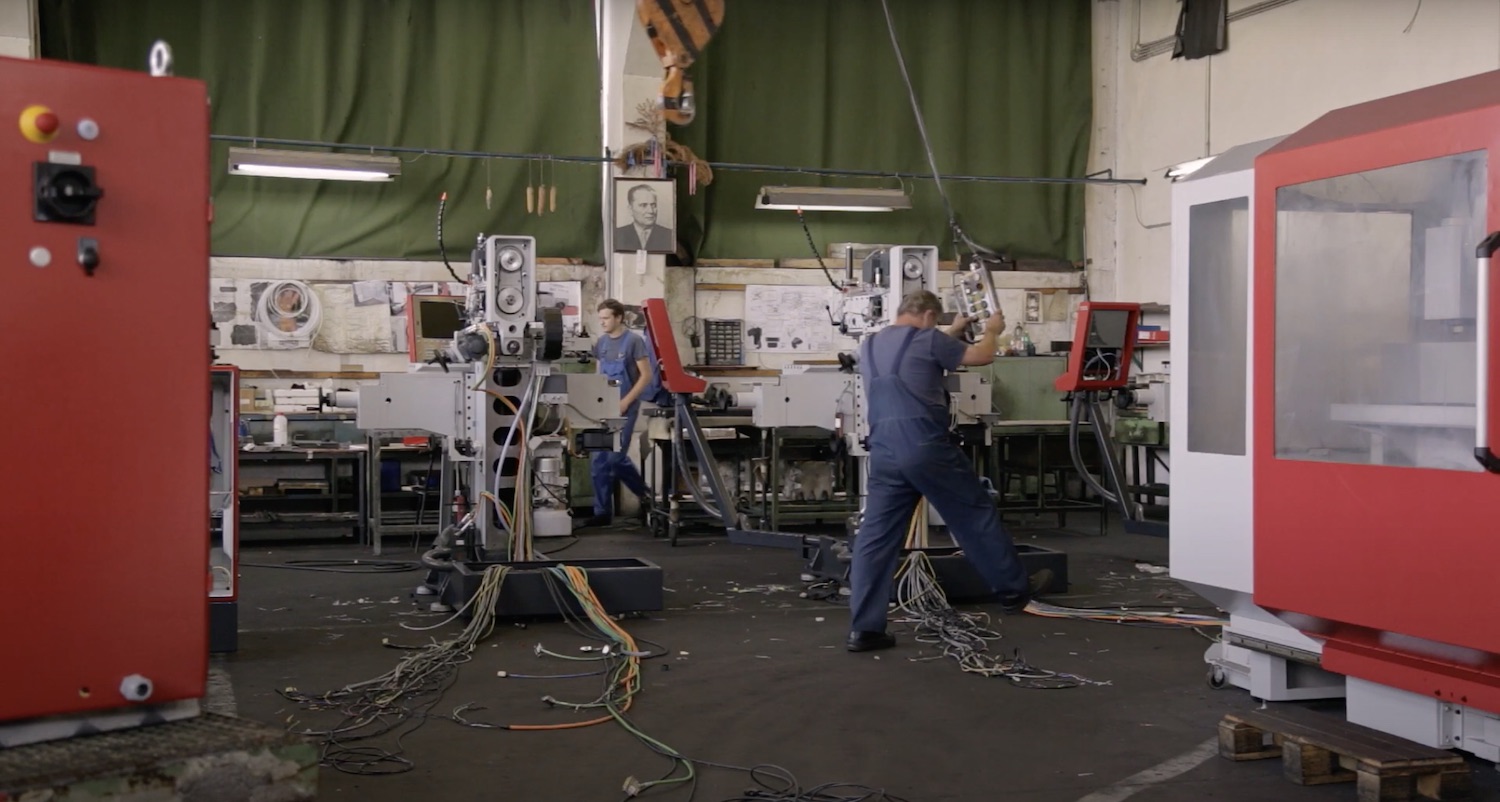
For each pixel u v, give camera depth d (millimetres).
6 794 1872
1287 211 3527
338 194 8867
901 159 10031
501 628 5066
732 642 4863
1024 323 10195
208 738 2111
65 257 2043
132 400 2111
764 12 9680
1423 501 3150
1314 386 3471
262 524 7711
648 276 9203
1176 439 4059
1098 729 3654
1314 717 3428
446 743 3496
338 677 4262
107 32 8445
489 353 5473
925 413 4773
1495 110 2959
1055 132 10352
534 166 9242
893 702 3965
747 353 9648
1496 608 2979
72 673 2082
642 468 9078
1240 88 9070
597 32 9281
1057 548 7617
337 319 8812
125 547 2115
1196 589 4035
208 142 2160
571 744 3496
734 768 3293
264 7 8719
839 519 8961
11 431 2020
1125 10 10242
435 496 8422
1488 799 3027
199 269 2154
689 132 9523
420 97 9047
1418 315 3188
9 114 1990
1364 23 8055
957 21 10070
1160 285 9875
